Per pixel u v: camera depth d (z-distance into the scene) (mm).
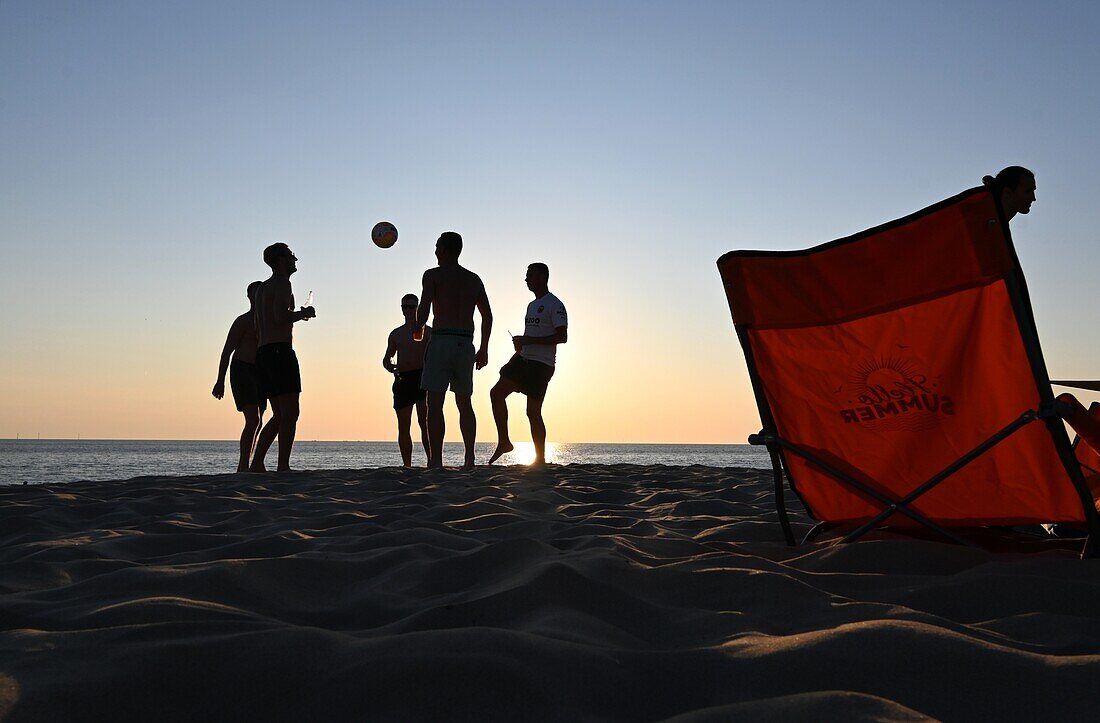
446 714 1219
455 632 1483
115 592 2021
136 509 3992
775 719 1087
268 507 4180
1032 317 2340
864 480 2723
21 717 1175
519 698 1256
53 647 1482
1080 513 2443
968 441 2533
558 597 1859
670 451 164625
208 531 3320
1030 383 2393
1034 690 1276
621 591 1914
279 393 7230
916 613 1679
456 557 2334
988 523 2588
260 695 1300
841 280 2582
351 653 1419
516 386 7645
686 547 2672
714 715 1123
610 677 1346
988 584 1927
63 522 3650
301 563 2312
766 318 2711
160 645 1440
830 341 2641
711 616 1739
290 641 1463
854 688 1304
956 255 2395
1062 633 1593
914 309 2492
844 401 2678
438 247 7371
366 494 4855
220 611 1784
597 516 3582
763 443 2785
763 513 3889
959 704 1251
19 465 42938
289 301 7281
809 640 1449
